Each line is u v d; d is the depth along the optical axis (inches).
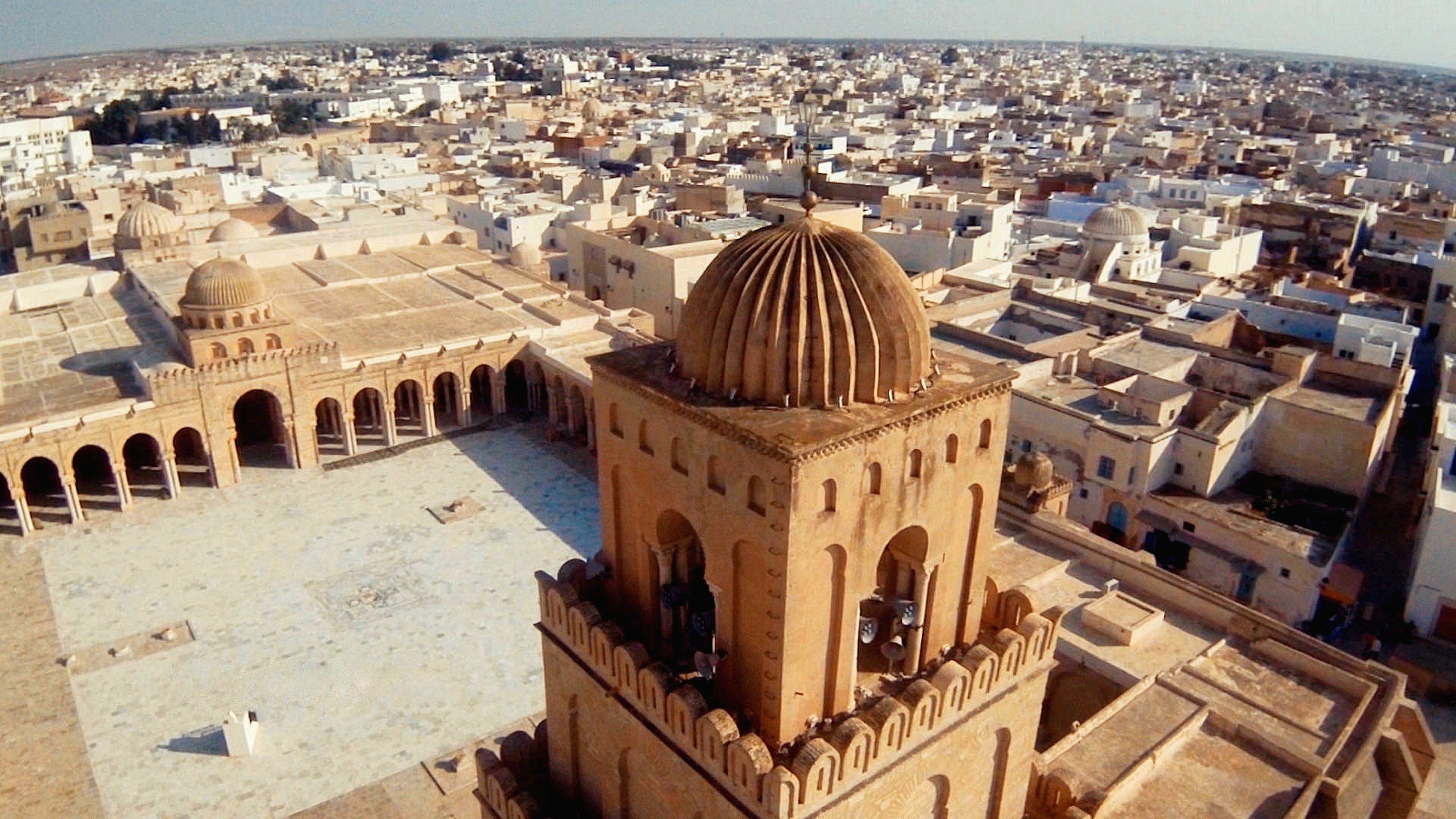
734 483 653.9
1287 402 2247.8
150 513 2395.4
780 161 5826.8
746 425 632.4
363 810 1489.9
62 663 1831.9
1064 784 968.9
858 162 6038.4
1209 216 4101.9
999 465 759.1
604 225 3890.3
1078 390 2418.8
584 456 2706.7
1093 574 1553.9
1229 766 1127.0
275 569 2140.7
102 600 2031.3
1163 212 4160.9
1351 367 2444.6
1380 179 5807.1
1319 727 1201.4
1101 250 3508.9
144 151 6806.1
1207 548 2053.4
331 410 2854.3
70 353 2706.7
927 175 5428.2
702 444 671.8
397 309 3097.9
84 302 3186.5
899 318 667.4
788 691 678.5
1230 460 2204.7
